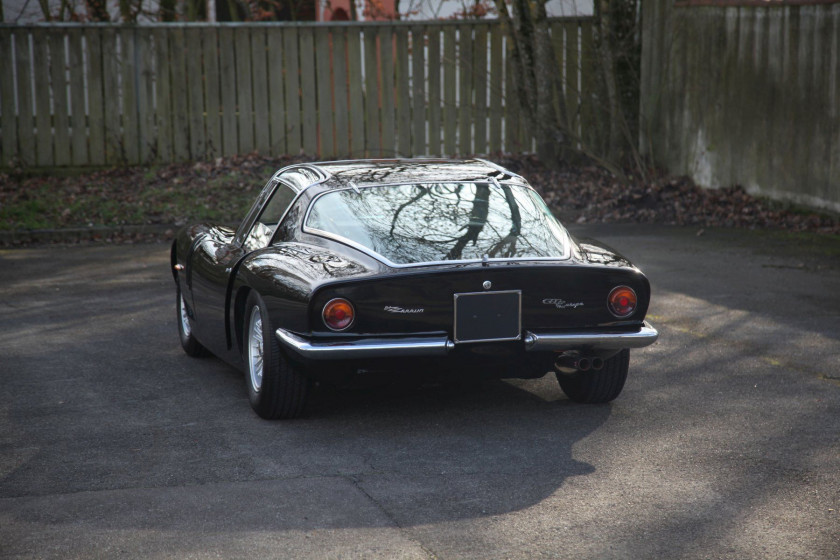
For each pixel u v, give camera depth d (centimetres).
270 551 428
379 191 645
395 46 1780
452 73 1789
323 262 586
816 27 1366
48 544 437
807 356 774
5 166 1727
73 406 662
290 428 609
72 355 810
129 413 645
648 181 1678
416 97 1794
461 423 616
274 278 592
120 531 451
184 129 1770
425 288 564
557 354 594
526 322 580
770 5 1460
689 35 1667
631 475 519
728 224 1452
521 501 483
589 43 1778
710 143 1628
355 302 560
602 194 1619
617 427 604
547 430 600
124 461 548
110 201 1561
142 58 1742
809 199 1412
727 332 859
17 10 2159
